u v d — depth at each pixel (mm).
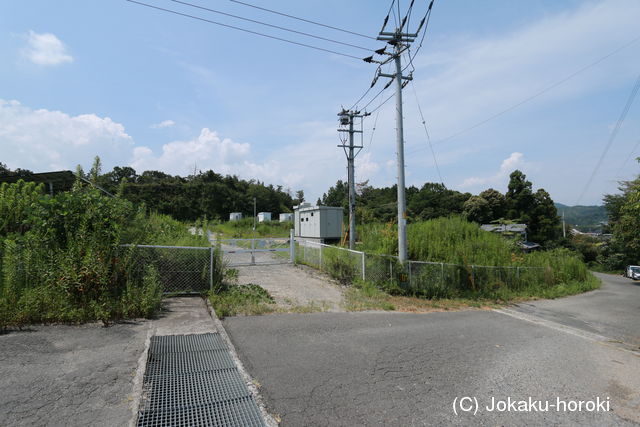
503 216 47219
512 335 7016
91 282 5598
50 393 3164
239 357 4523
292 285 10289
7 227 6762
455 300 11094
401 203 11555
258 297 8125
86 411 2924
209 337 5133
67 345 4336
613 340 7926
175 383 3627
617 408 3887
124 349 4352
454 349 5641
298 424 3062
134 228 7266
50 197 6312
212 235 26438
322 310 7664
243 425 2963
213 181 80062
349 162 16609
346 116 16422
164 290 7477
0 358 3797
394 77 11984
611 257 37406
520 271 15906
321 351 5000
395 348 5414
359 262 11164
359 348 5270
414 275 11250
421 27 10961
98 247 5812
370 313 7879
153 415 2994
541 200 46125
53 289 5332
